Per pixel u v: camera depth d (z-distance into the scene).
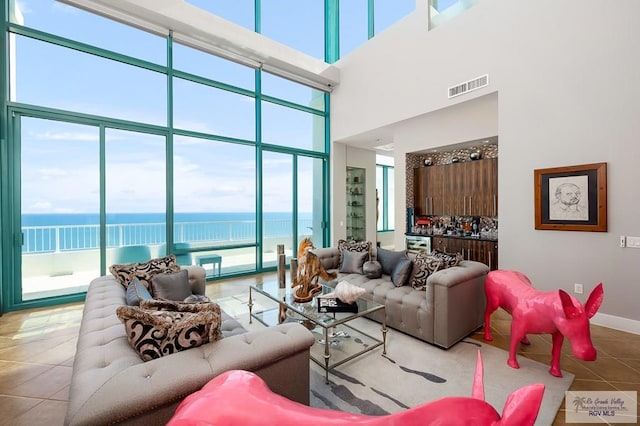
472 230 5.43
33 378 2.15
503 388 2.03
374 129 5.66
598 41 3.01
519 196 3.61
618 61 2.90
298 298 2.74
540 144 3.42
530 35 3.48
